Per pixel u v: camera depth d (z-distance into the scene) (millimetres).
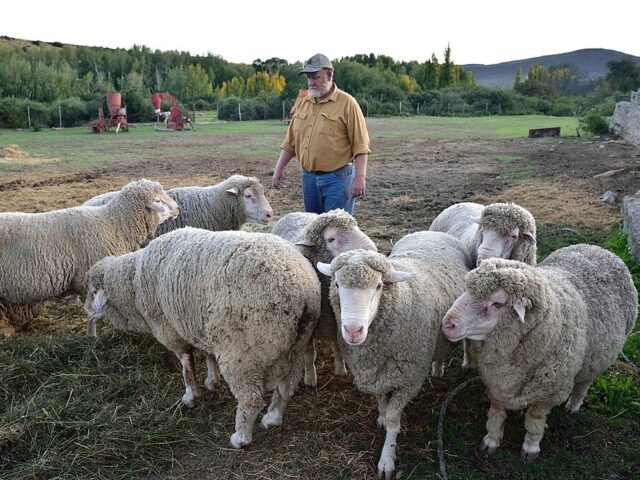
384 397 3861
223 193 6832
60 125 38031
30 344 4887
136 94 43719
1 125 35094
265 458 3660
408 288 3689
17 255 5051
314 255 4449
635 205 7867
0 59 55156
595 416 4043
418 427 3947
